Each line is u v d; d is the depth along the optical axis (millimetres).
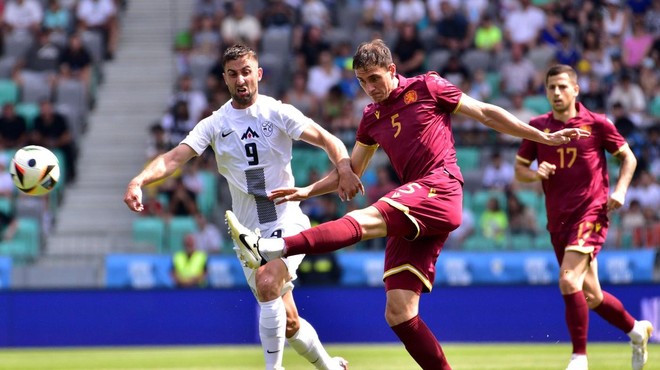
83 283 46531
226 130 21641
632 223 45469
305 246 19188
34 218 50281
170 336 43781
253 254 19188
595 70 57156
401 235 19703
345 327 43406
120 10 66250
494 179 49219
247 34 60188
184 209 49719
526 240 45812
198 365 32281
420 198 19641
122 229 53312
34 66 60656
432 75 20484
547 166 24938
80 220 53594
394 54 57000
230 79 21344
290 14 61719
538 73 56250
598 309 25422
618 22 60844
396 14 62125
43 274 46656
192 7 66375
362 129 21031
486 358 33062
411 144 20188
